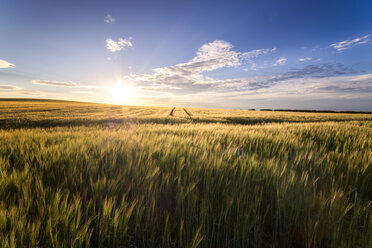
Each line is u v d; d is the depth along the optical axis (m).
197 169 2.13
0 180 1.78
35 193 1.64
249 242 1.36
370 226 1.23
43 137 4.60
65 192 1.68
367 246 1.19
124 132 5.87
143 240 1.31
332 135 5.07
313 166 2.42
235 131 5.63
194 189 1.77
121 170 2.20
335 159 2.75
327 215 1.45
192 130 6.38
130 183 1.87
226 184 1.75
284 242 1.37
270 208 1.63
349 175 2.23
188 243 1.21
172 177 1.99
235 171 1.98
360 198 1.72
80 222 1.39
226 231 1.34
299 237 1.42
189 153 2.72
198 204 1.59
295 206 1.55
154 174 1.93
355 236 1.28
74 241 1.13
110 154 2.80
